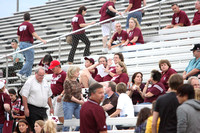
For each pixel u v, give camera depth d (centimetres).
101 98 1725
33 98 2420
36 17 6391
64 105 2384
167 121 1593
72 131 2458
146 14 3888
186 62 3073
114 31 3481
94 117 1686
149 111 1756
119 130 2158
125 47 3366
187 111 1494
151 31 3781
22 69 3139
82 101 2373
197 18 3575
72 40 3281
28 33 3259
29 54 3170
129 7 3512
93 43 3384
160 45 3288
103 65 2858
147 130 1689
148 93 2328
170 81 1630
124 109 2281
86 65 2883
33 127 2423
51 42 3247
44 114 2466
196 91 1684
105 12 3491
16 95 2844
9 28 6272
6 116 2445
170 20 3897
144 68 3097
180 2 4259
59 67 2641
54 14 6272
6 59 3127
